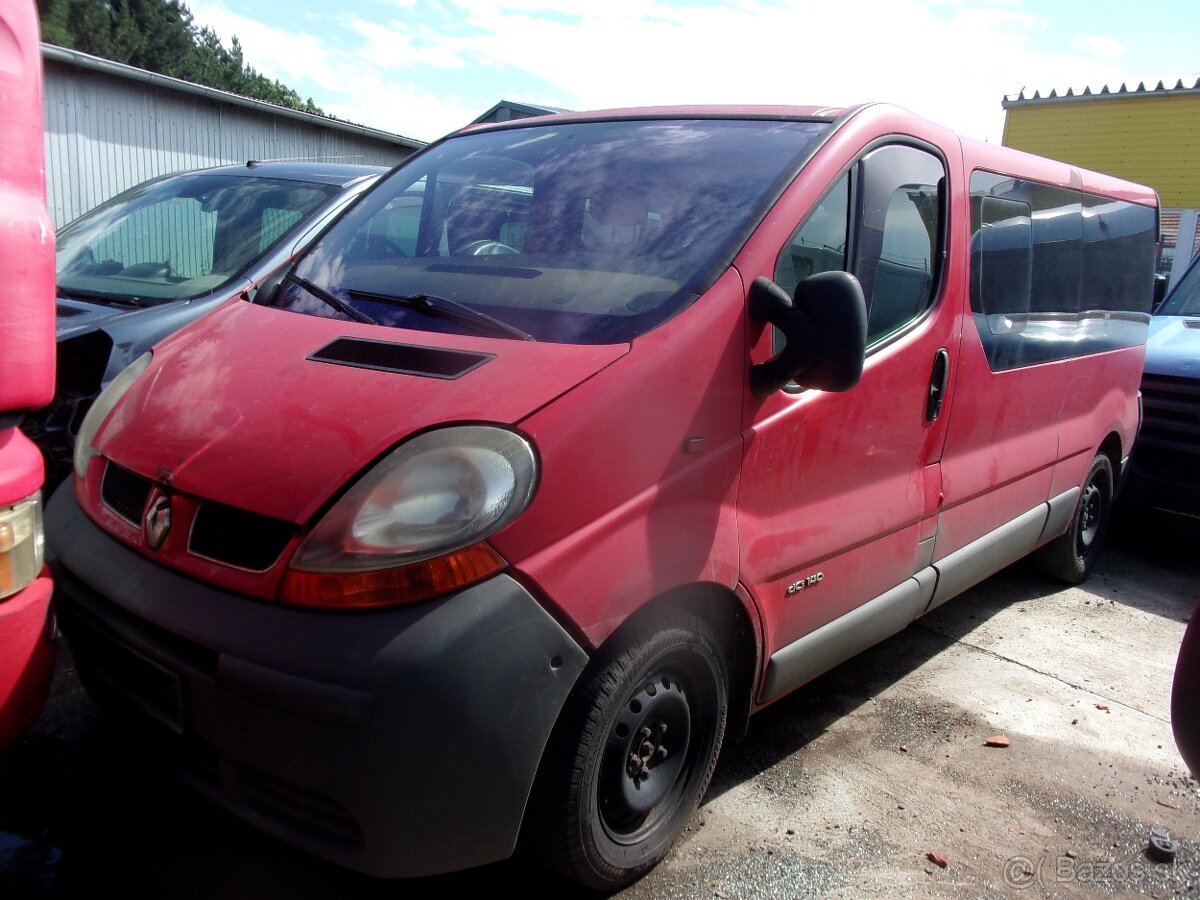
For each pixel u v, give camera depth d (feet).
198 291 15.24
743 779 10.81
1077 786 11.32
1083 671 14.70
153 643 7.36
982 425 12.78
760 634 9.33
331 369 8.26
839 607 10.54
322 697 6.52
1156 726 13.03
